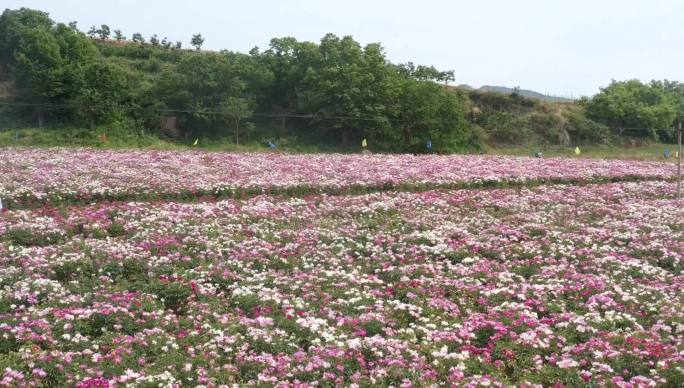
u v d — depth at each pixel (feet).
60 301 36.63
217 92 155.74
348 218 64.39
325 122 157.99
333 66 159.33
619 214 66.69
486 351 31.99
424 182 84.12
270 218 61.72
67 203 68.33
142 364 29.84
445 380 28.84
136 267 44.55
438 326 35.45
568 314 35.88
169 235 52.08
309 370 29.12
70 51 156.97
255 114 161.17
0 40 180.04
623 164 112.16
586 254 50.11
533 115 191.52
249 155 111.34
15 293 37.04
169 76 155.63
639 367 29.58
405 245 52.37
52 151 105.09
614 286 40.75
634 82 244.63
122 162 92.89
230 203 67.46
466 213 67.15
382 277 45.11
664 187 84.99
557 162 112.98
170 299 39.47
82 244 48.75
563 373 29.63
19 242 51.13
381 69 161.38
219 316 35.96
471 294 40.60
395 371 28.94
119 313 34.71
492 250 51.26
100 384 27.30
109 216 60.29
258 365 29.89
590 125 191.31
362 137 159.33
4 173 78.69
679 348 31.50
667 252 50.60
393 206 68.90
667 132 207.51
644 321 35.99
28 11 187.93
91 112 141.90
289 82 169.37
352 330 34.30
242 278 42.83
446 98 159.33
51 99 149.07
